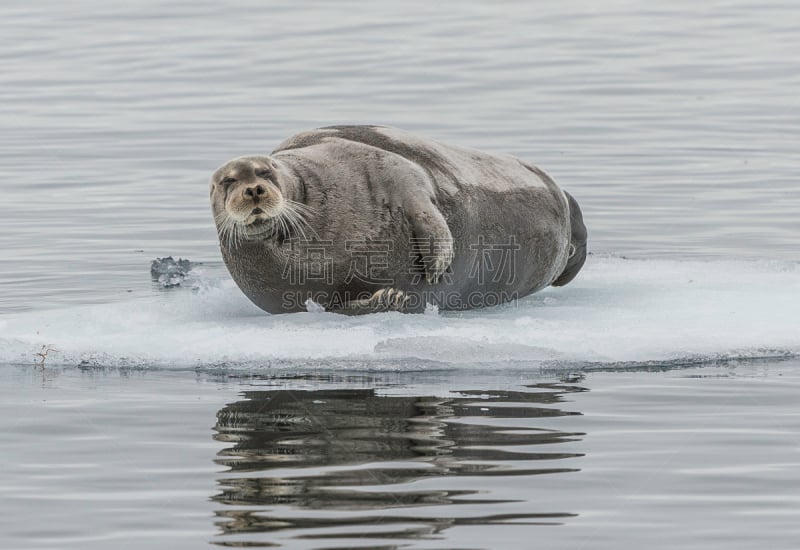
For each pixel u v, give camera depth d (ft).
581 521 87.20
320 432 106.11
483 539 84.02
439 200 147.95
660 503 90.74
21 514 89.76
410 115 309.63
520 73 355.56
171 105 325.83
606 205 234.38
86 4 455.22
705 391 119.55
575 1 449.48
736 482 94.84
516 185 160.35
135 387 123.24
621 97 331.57
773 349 134.31
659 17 424.05
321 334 138.00
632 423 108.99
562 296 164.66
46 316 152.56
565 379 124.88
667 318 147.74
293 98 329.52
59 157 277.44
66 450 103.35
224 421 110.11
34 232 214.48
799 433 106.32
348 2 451.53
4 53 389.39
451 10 436.76
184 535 85.10
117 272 185.57
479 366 129.90
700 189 245.86
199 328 144.15
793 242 206.69
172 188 249.75
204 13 437.58
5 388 123.54
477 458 99.30
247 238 143.02
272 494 91.81
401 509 88.69
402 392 119.34
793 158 271.49
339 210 143.74
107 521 88.02
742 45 386.93
